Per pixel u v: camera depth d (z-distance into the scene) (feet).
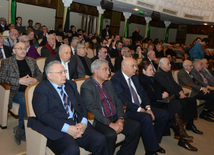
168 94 9.36
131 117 7.68
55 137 5.32
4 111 8.16
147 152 7.52
